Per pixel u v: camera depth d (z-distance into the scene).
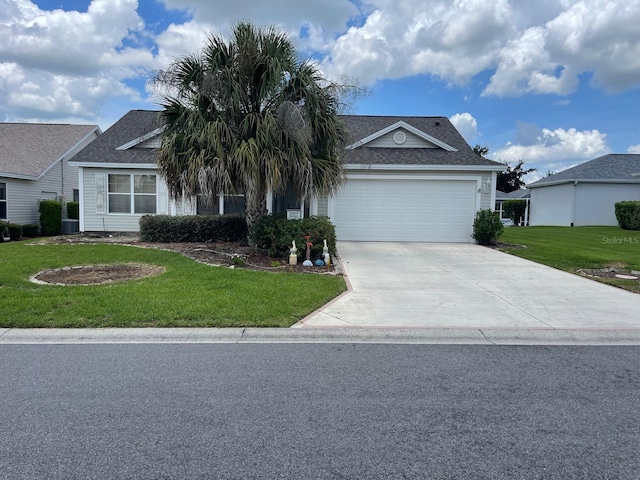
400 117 17.56
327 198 13.12
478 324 5.28
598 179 21.86
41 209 17.75
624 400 3.33
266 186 9.20
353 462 2.48
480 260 10.15
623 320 5.47
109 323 5.02
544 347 4.59
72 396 3.30
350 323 5.27
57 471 2.37
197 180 8.73
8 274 7.43
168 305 5.64
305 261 9.11
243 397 3.31
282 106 9.02
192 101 9.44
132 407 3.13
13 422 2.90
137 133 15.97
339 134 10.17
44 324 4.98
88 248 10.70
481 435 2.79
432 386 3.56
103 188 14.55
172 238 12.36
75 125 22.86
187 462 2.46
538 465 2.46
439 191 13.32
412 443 2.69
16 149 19.80
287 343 4.62
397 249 11.83
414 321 5.38
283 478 2.33
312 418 2.99
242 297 6.09
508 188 56.31
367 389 3.48
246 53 9.03
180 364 3.98
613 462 2.50
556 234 16.42
